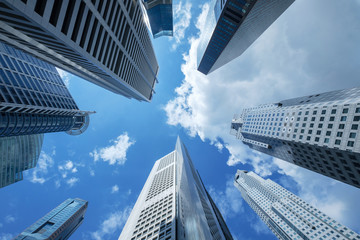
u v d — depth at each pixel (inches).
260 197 7810.0
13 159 3444.9
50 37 863.1
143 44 2721.5
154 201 2933.1
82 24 946.7
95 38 1119.6
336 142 2132.1
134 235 2017.7
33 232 5580.7
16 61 2888.8
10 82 2539.4
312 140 2479.1
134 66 2397.9
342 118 2101.4
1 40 1056.8
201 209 2787.9
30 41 995.3
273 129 3444.9
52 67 4087.1
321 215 5364.2
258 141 4426.7
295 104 3378.4
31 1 633.0
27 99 2738.7
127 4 1558.8
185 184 2608.3
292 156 3319.4
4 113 2546.8
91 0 964.6
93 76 1999.3
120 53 1740.9
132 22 1855.3
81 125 5472.4
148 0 3171.8
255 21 3326.8
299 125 2760.8
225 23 3196.4
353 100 2065.7
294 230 5639.8
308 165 3061.0
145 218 2388.0
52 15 762.8
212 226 3061.0
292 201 6259.8
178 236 1604.3
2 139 3245.6
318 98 2925.7
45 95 3277.6
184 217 1947.6
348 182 2404.0
